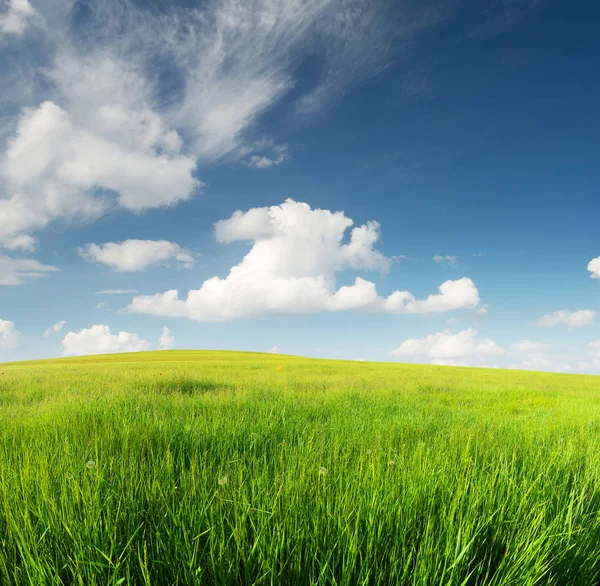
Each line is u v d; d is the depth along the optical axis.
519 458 4.41
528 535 2.34
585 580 2.36
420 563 2.04
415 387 17.11
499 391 17.23
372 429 6.16
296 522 2.38
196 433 5.19
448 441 5.36
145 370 24.84
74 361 57.88
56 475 3.21
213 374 22.75
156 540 2.25
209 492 2.83
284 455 4.19
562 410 10.33
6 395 11.95
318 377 21.36
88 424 5.73
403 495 2.71
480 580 2.19
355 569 2.10
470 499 2.68
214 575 2.01
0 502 2.77
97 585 1.96
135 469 3.37
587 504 3.13
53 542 2.28
